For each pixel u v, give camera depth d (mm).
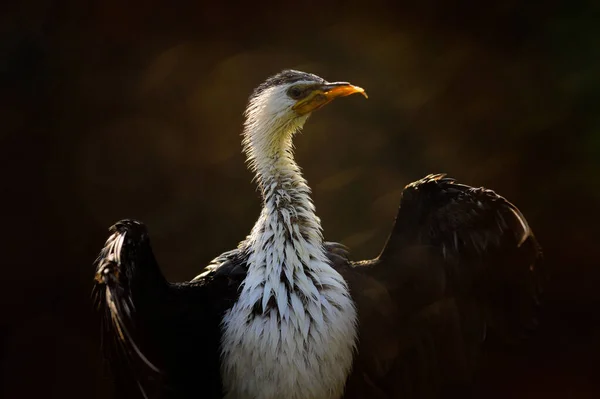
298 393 5734
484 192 6137
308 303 5723
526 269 6266
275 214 6043
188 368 6008
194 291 6008
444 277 6242
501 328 6418
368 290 6215
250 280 5855
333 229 13836
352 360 6043
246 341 5715
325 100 6363
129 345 5363
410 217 6258
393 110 14969
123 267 5348
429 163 14531
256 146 6371
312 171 14203
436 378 6492
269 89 6457
